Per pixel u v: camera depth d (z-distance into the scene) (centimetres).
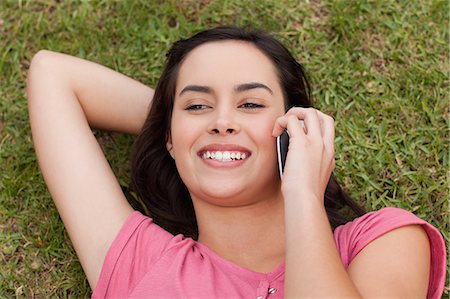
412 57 320
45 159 264
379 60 321
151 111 271
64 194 258
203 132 240
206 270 242
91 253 251
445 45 321
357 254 227
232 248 252
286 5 330
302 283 201
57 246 290
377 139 306
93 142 270
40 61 280
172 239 251
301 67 272
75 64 283
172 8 329
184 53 257
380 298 209
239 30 256
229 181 238
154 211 288
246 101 241
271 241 250
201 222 259
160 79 266
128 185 304
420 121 309
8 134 310
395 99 313
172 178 285
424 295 219
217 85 241
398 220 228
